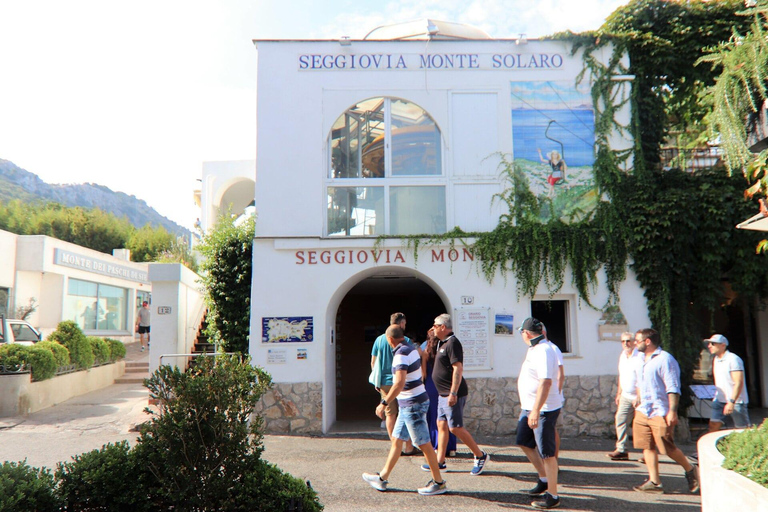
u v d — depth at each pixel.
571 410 10.40
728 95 6.71
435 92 11.09
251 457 5.13
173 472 4.88
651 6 11.82
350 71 11.08
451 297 10.62
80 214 42.97
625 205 10.84
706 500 5.15
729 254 10.43
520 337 10.57
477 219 10.88
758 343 12.88
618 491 6.98
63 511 4.80
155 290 13.44
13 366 11.35
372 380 8.80
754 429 5.23
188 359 13.95
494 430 10.33
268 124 10.93
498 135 11.03
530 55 11.20
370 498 6.66
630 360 8.50
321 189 10.82
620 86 11.19
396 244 10.66
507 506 6.40
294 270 10.64
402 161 11.05
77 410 11.95
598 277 10.72
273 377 10.39
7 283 19.45
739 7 11.53
